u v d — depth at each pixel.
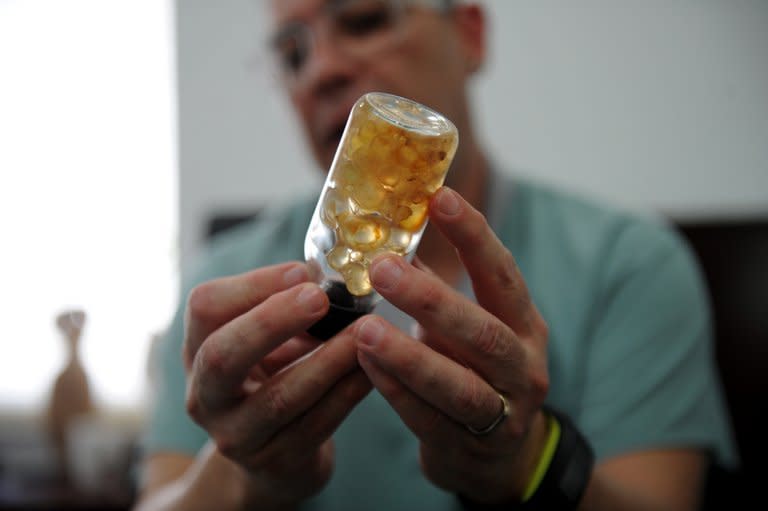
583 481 0.33
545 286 0.51
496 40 0.93
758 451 0.67
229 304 0.30
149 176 1.12
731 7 0.85
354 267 0.29
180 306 0.57
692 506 0.43
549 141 0.92
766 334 0.69
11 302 1.11
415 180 0.28
